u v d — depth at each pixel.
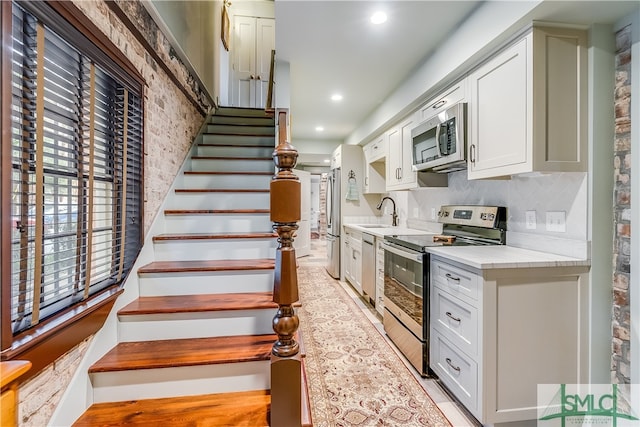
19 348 0.91
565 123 1.62
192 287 1.89
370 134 4.11
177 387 1.44
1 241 0.87
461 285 1.78
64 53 1.15
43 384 1.08
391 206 4.55
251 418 1.29
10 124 0.88
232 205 2.55
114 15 1.53
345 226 4.75
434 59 2.39
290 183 1.23
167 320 1.65
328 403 1.87
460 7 1.88
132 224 1.76
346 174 4.87
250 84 5.03
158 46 2.14
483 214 2.35
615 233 1.62
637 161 1.52
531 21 1.58
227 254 2.15
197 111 3.17
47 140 1.11
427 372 2.15
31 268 1.04
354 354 2.48
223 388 1.47
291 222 1.25
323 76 2.88
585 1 1.43
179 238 2.08
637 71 1.52
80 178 1.24
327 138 5.78
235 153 3.25
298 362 1.24
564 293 1.64
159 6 2.08
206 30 3.50
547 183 1.88
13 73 0.94
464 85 2.17
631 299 1.55
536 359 1.62
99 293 1.42
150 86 1.99
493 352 1.59
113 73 1.46
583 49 1.63
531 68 1.59
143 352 1.51
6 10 0.85
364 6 1.89
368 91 3.25
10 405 0.67
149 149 1.99
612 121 1.62
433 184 2.93
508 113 1.76
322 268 5.76
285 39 2.25
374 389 2.01
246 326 1.71
